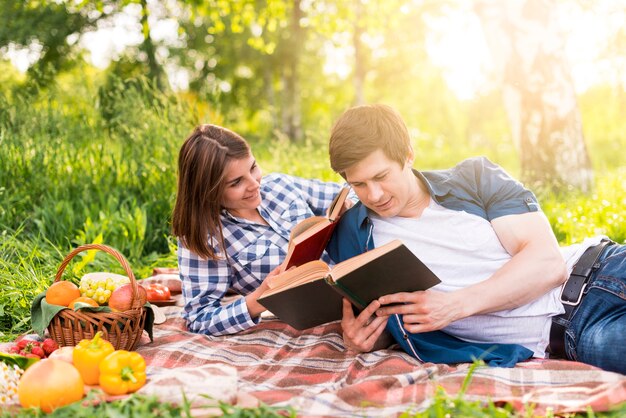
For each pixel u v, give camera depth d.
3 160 5.96
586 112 22.53
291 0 13.62
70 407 2.32
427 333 2.94
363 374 2.76
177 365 2.97
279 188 3.77
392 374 2.72
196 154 3.24
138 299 3.11
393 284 2.62
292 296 2.66
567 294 2.79
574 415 2.22
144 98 7.07
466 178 2.96
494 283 2.71
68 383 2.42
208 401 2.32
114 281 3.32
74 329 3.05
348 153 2.64
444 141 19.70
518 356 2.75
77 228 5.64
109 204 5.80
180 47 27.08
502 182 2.94
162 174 6.30
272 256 3.59
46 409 2.39
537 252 2.73
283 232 3.64
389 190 2.74
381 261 2.45
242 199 3.38
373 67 30.97
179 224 3.37
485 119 28.23
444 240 2.88
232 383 2.38
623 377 2.45
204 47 27.48
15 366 2.64
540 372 2.57
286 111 28.66
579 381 2.49
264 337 3.38
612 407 2.23
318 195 3.95
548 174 7.93
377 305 2.70
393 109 2.75
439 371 2.72
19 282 4.21
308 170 7.38
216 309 3.41
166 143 6.43
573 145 7.90
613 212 6.15
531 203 2.88
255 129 35.28
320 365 2.97
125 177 6.41
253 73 32.22
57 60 21.62
